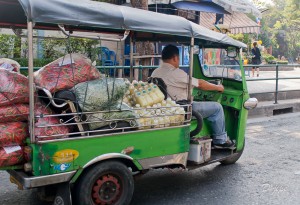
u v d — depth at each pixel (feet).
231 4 32.12
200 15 42.09
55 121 11.25
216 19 41.68
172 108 13.57
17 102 11.35
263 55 86.48
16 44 30.91
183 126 13.80
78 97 11.57
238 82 17.51
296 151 21.67
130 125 12.46
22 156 11.19
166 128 13.26
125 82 12.53
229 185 16.02
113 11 11.67
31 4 10.05
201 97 18.34
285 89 40.14
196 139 15.06
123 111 12.28
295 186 16.02
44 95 11.67
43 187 12.17
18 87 11.28
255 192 15.28
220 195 14.90
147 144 12.89
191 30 13.74
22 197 14.37
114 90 11.99
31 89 10.49
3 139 10.96
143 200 14.25
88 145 11.58
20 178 11.07
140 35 17.04
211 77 18.71
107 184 12.18
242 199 14.55
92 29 15.46
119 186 12.49
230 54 17.65
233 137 17.84
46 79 11.64
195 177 16.94
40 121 11.00
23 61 28.86
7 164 11.07
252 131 26.99
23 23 14.66
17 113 11.21
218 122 16.12
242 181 16.53
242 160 19.72
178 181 16.39
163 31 12.78
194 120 15.37
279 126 28.89
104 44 27.99
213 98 17.95
